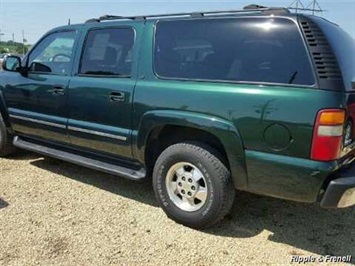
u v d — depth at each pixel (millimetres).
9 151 5660
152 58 3783
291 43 3061
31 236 3461
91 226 3666
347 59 3170
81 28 4512
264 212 4008
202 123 3357
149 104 3695
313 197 3025
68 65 4531
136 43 3926
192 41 3582
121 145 4012
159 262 3119
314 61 2943
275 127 3025
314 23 3035
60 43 4723
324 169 2887
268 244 3410
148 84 3738
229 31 3400
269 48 3160
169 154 3656
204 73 3461
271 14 3205
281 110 2990
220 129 3270
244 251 3293
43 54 4875
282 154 3035
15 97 5148
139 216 3887
